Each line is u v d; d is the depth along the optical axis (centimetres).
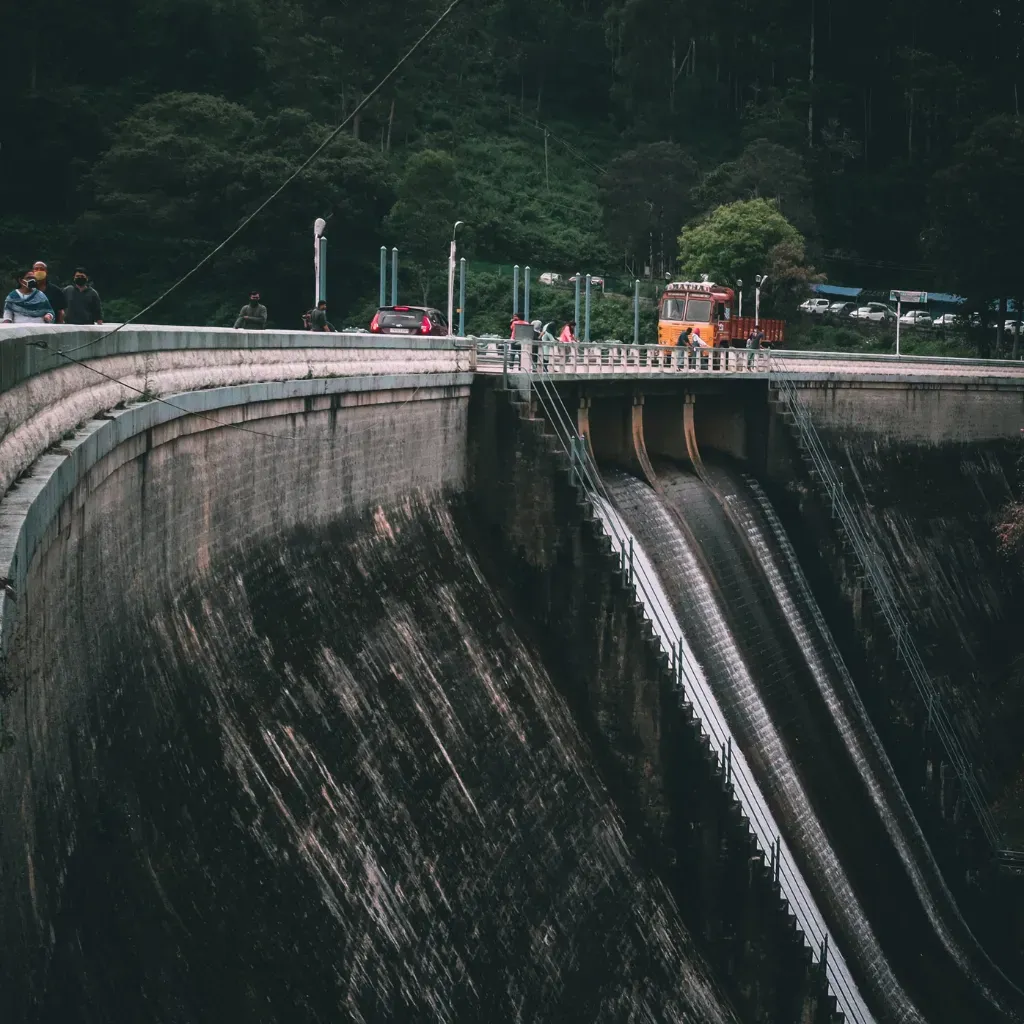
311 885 3297
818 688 7531
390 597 4775
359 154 14750
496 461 5944
